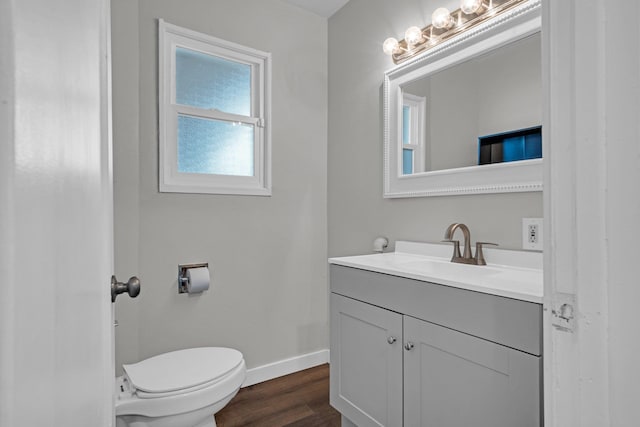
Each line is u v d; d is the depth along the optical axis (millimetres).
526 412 967
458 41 1649
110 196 687
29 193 188
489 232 1549
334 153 2473
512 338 1001
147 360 1559
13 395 168
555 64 538
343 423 1697
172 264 1944
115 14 1771
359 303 1563
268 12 2281
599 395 481
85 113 348
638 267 443
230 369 1489
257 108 2270
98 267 446
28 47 188
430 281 1240
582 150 493
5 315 161
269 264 2285
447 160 1717
